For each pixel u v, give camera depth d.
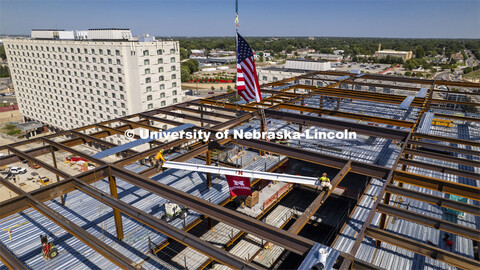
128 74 66.19
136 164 38.41
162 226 14.76
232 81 176.88
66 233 25.81
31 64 88.06
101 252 14.30
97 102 74.31
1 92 147.75
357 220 25.86
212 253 13.09
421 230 24.16
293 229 14.71
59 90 82.88
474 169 35.03
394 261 20.80
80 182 19.78
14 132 90.69
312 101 61.59
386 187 19.03
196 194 31.17
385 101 44.94
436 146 26.36
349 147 41.25
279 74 104.38
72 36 87.00
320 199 17.66
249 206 33.00
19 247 23.94
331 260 12.22
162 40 72.31
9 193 53.94
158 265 22.61
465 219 25.31
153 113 41.75
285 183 38.88
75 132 33.16
